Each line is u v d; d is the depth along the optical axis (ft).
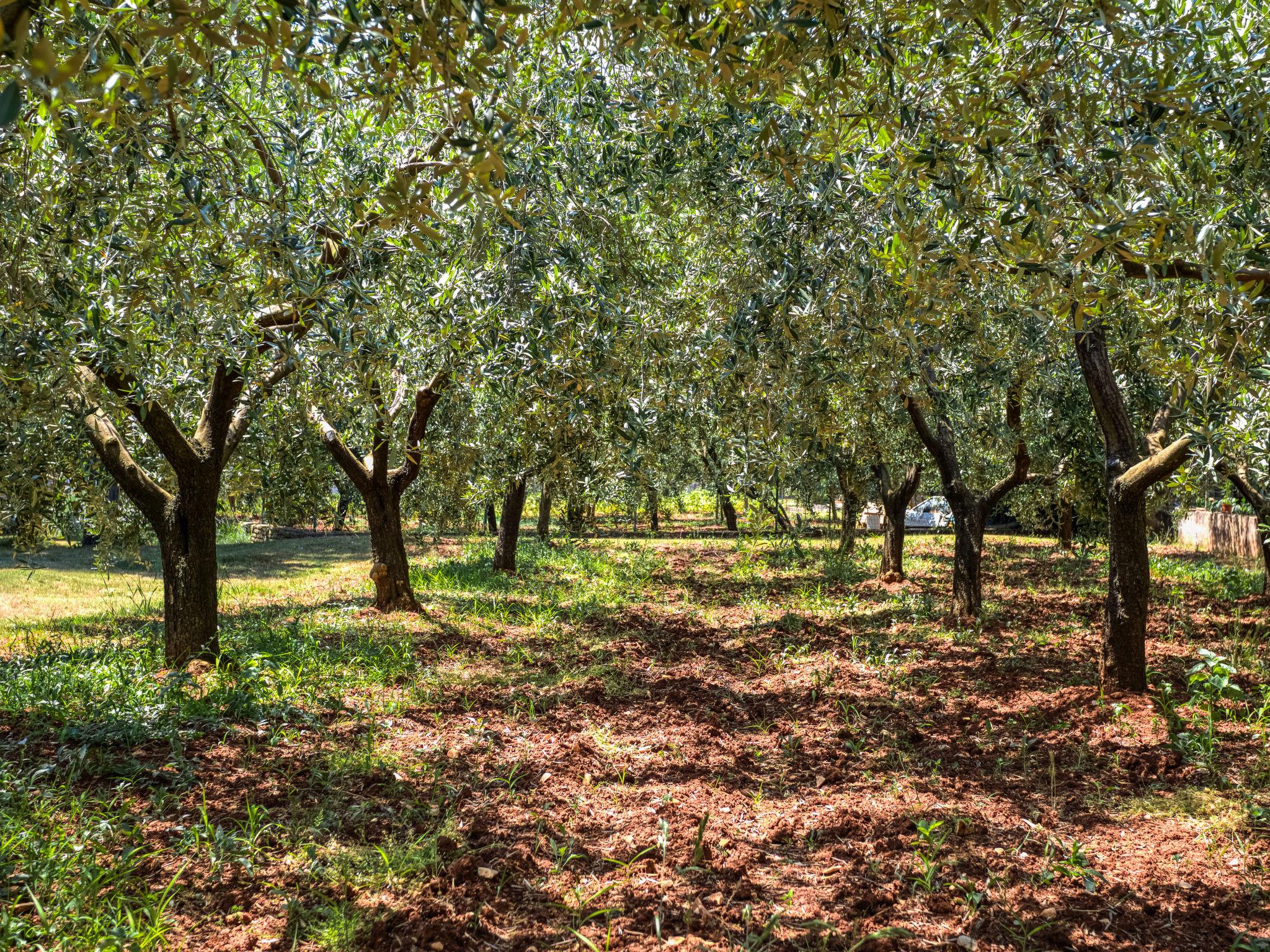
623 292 17.67
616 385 18.28
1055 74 9.89
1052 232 9.01
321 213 14.82
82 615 35.73
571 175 17.30
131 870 11.08
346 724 18.58
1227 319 9.15
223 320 13.05
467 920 10.62
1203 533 55.98
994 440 35.42
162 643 24.00
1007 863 12.43
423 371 24.77
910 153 9.30
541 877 12.00
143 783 14.24
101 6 5.73
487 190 6.02
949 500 32.83
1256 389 12.21
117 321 12.67
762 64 7.50
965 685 22.75
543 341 17.04
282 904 10.81
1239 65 9.41
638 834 13.56
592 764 16.85
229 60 13.78
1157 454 19.62
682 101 13.25
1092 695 20.68
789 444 18.13
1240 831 13.28
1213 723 17.76
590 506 61.98
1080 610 34.47
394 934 10.25
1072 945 10.31
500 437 34.68
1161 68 9.42
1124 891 11.46
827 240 13.98
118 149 9.62
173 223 10.30
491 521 83.20
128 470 21.65
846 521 55.57
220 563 58.08
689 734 18.92
